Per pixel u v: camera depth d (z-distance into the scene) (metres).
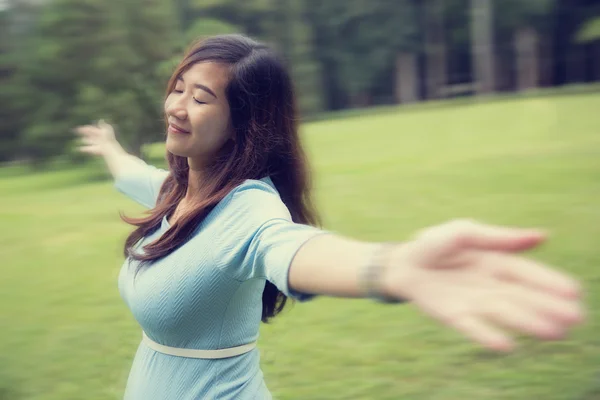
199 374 1.77
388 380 4.07
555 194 9.86
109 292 6.65
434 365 4.25
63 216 11.93
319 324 5.06
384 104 49.31
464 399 3.76
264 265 1.42
